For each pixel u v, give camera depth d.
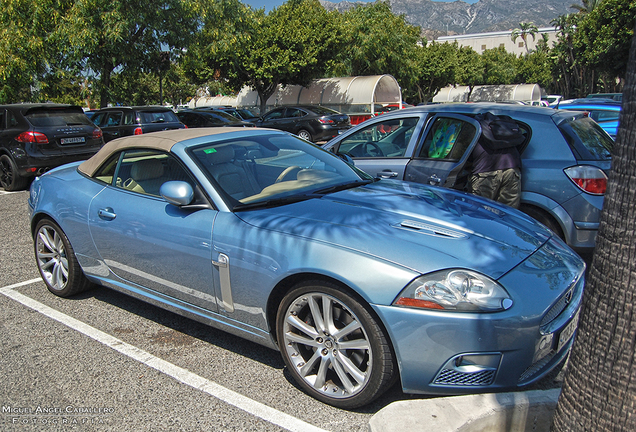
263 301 2.69
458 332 2.19
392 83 28.23
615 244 1.62
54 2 15.59
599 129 4.70
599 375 1.68
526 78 65.25
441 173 4.50
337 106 27.97
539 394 2.19
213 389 2.75
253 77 26.12
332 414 2.50
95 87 17.75
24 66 15.66
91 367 3.02
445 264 2.32
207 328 3.56
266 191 3.22
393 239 2.48
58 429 2.44
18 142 9.15
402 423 2.02
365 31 31.55
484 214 3.03
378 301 2.28
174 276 3.14
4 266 5.03
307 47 25.48
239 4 20.08
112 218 3.46
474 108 4.77
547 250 2.71
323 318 2.51
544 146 4.39
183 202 2.96
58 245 4.08
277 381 2.83
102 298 4.14
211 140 3.50
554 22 59.00
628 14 29.09
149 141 3.57
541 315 2.26
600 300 1.68
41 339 3.41
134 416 2.53
